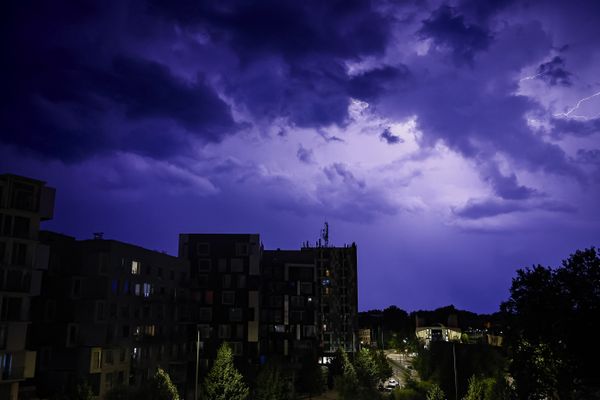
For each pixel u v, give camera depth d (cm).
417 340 15388
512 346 4253
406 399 6762
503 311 4303
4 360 5162
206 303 9356
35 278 5544
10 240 5359
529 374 4072
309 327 10700
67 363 6141
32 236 5572
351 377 8044
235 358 9138
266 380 6719
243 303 9400
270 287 10738
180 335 8256
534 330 4006
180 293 8669
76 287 6475
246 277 9519
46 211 5769
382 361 9900
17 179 5525
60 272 6506
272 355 9338
